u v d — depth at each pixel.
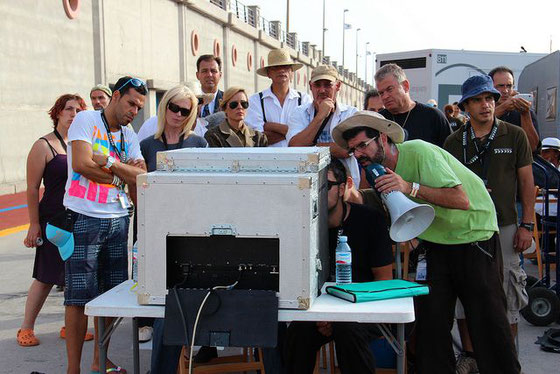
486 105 4.22
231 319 2.97
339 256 3.43
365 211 3.73
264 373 3.90
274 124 5.99
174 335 2.99
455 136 4.48
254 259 3.02
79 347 4.00
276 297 2.96
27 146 16.97
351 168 4.99
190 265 3.06
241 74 34.34
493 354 3.73
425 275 3.83
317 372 3.91
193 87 6.57
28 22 16.84
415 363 3.88
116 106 4.00
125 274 4.22
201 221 2.98
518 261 4.43
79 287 3.94
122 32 21.28
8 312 6.06
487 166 4.32
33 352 4.99
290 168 3.04
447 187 3.49
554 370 4.61
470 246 3.72
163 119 4.77
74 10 18.78
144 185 2.99
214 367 4.12
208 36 29.23
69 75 18.69
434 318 3.74
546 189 5.75
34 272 5.10
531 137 5.44
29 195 4.93
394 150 3.60
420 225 3.35
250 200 2.94
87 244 3.96
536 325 5.59
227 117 5.54
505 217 4.33
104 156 3.90
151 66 23.56
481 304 3.72
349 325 3.45
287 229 2.93
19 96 16.59
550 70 11.45
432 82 16.12
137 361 3.72
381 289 3.19
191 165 3.09
